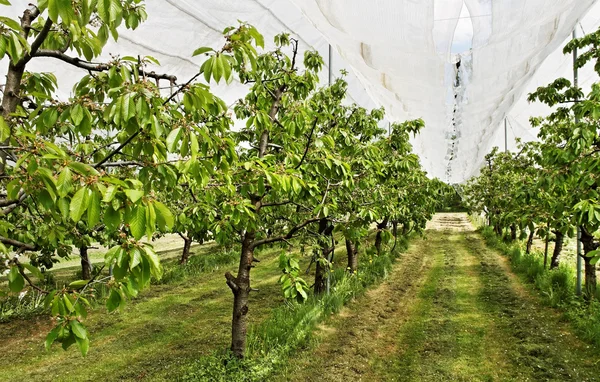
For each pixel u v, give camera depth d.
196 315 7.98
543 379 5.02
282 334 6.25
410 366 5.59
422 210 13.48
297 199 5.24
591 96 4.83
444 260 13.95
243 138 5.93
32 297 8.79
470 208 23.39
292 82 4.98
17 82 2.05
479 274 11.38
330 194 5.84
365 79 3.88
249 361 5.19
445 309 8.16
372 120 7.36
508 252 13.98
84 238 6.89
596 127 4.77
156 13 3.04
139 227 1.47
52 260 6.96
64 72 4.12
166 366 5.55
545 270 9.82
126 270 1.61
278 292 9.48
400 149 6.56
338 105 6.32
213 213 4.33
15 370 5.59
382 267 11.52
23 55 1.98
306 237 6.26
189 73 4.37
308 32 3.86
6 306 8.21
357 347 6.21
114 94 1.80
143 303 8.80
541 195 6.66
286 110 4.73
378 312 8.00
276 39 3.92
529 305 8.01
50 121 1.94
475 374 5.27
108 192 1.41
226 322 7.46
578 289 7.67
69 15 1.36
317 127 6.41
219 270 12.48
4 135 1.63
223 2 2.91
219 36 3.46
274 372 5.26
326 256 8.18
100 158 2.82
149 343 6.48
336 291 8.59
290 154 4.45
